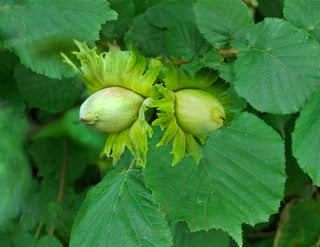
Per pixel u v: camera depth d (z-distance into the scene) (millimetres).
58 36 306
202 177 305
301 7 309
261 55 307
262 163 305
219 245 334
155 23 344
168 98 271
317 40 307
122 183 307
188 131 277
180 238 333
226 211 302
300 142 299
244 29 314
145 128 270
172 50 331
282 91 303
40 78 341
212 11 315
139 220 302
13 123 340
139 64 271
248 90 305
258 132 307
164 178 301
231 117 284
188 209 302
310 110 301
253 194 303
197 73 274
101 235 303
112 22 332
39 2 308
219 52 317
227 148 308
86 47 270
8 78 340
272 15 339
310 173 298
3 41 304
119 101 271
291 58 304
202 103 272
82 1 311
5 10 306
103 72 272
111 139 279
